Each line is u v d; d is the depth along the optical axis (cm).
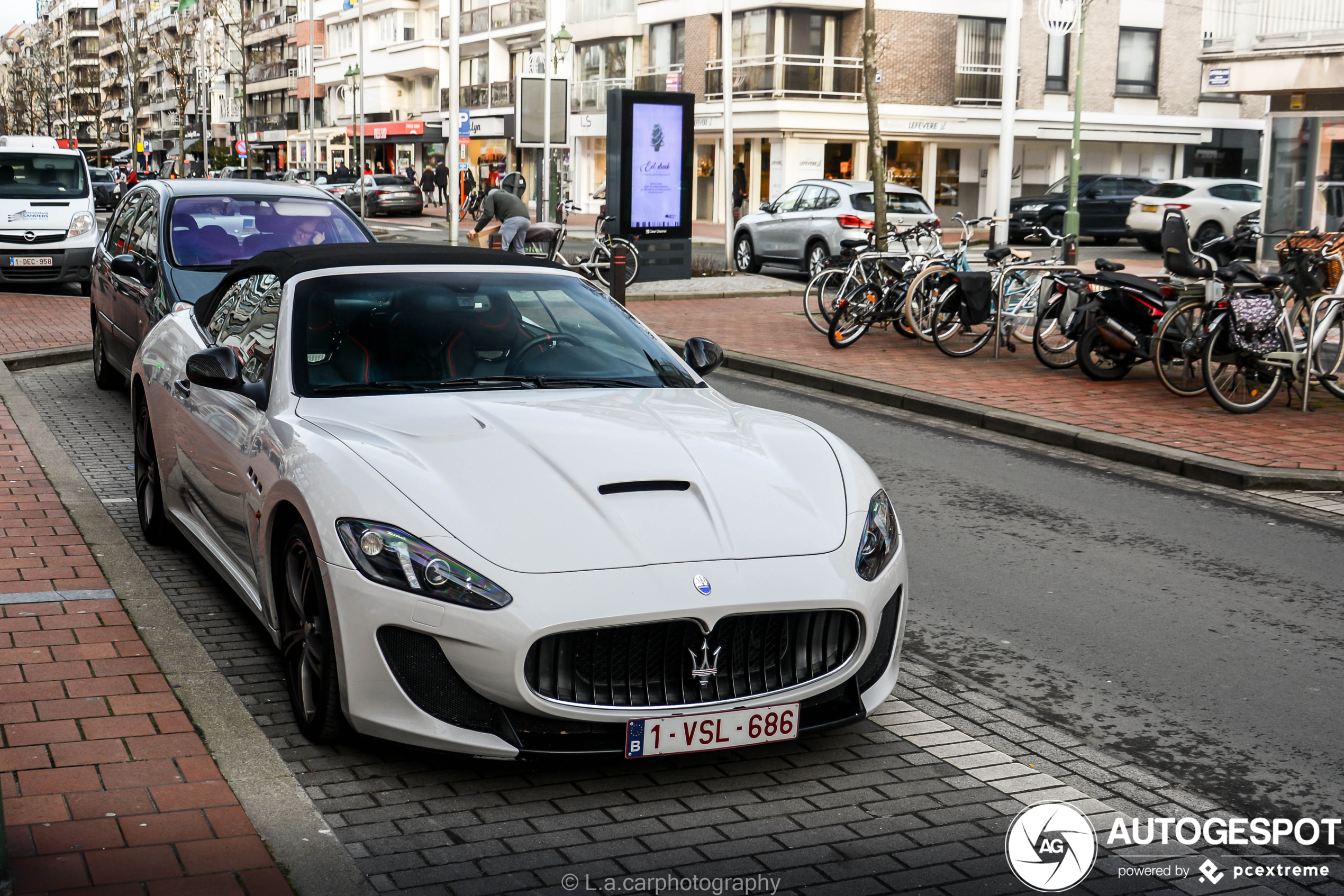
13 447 817
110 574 573
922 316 1377
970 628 564
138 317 895
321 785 392
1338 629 572
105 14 13675
